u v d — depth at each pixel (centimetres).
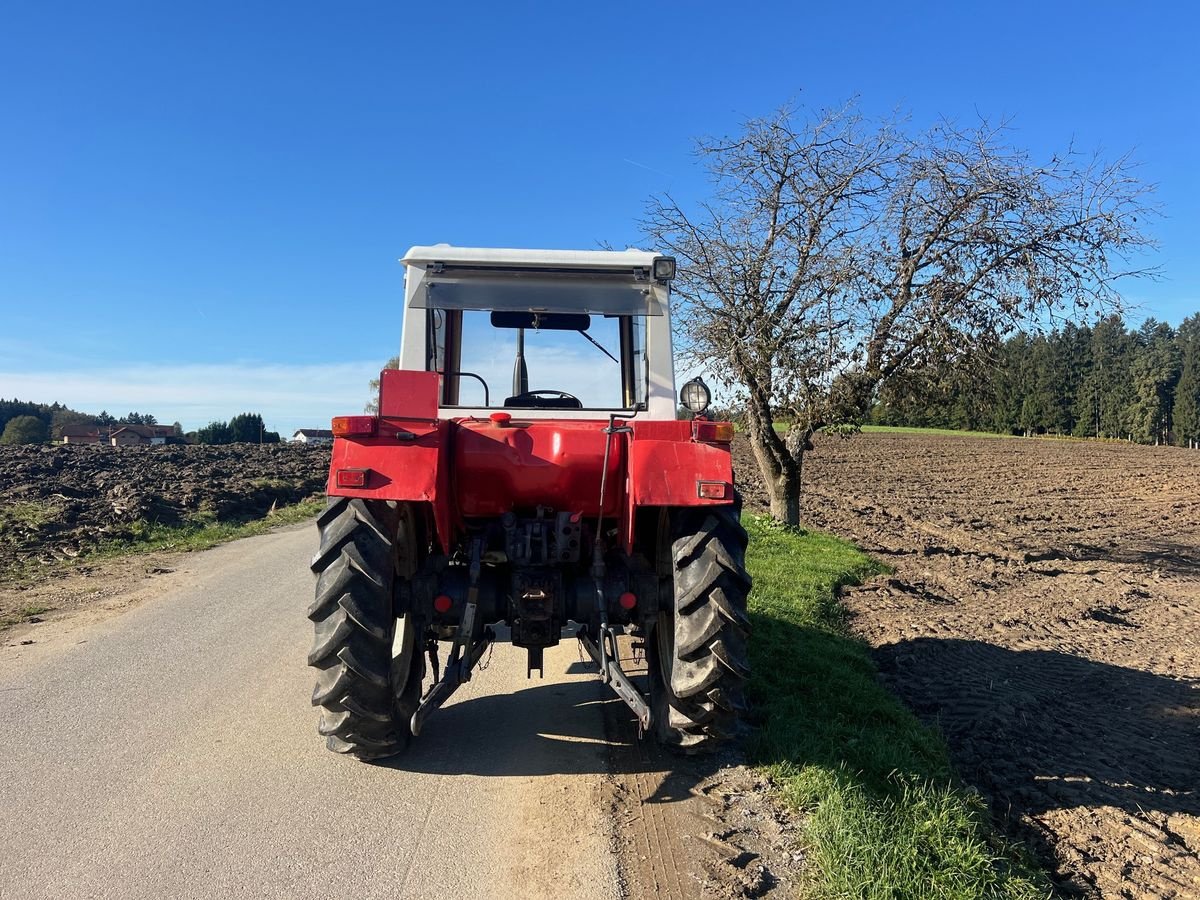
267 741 416
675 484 360
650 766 389
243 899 277
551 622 373
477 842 317
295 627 643
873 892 278
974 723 505
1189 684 611
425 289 446
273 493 1562
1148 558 1236
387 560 359
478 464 379
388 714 362
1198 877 346
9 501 1191
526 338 465
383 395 355
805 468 2936
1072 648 695
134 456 2094
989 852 333
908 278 917
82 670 527
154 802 347
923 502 1927
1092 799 417
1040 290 870
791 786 357
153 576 841
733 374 1018
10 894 277
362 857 305
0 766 380
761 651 564
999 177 881
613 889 286
